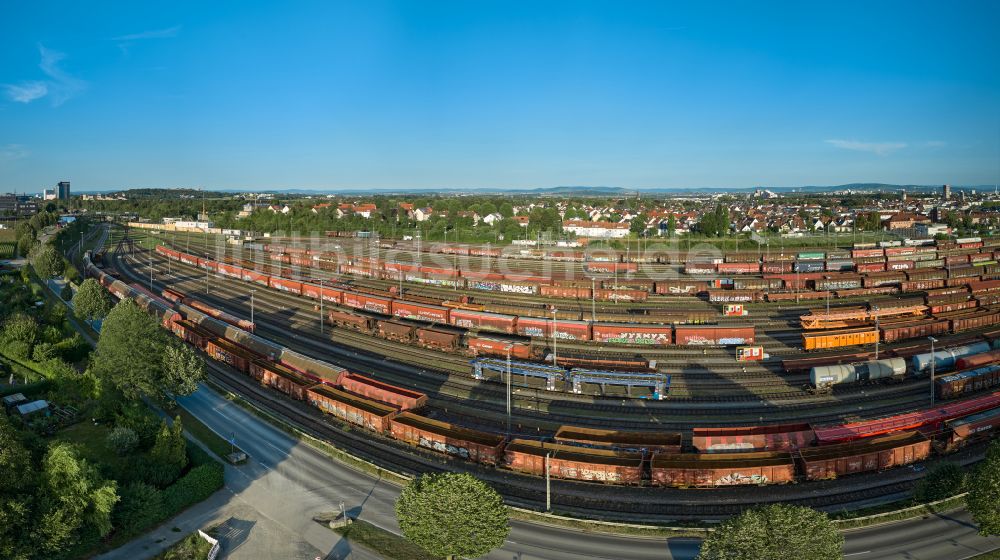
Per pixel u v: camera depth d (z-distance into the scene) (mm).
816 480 52062
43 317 102125
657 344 91188
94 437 58875
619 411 67812
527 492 51250
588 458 53406
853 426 57031
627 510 48312
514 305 118000
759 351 83625
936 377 73000
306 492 49969
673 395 72312
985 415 58469
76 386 67188
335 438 61156
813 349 88250
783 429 57312
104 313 99875
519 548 42406
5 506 37562
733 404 69562
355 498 49188
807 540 34344
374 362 85438
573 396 72062
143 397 67188
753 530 34781
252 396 72188
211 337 89375
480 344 85188
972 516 41688
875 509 46375
